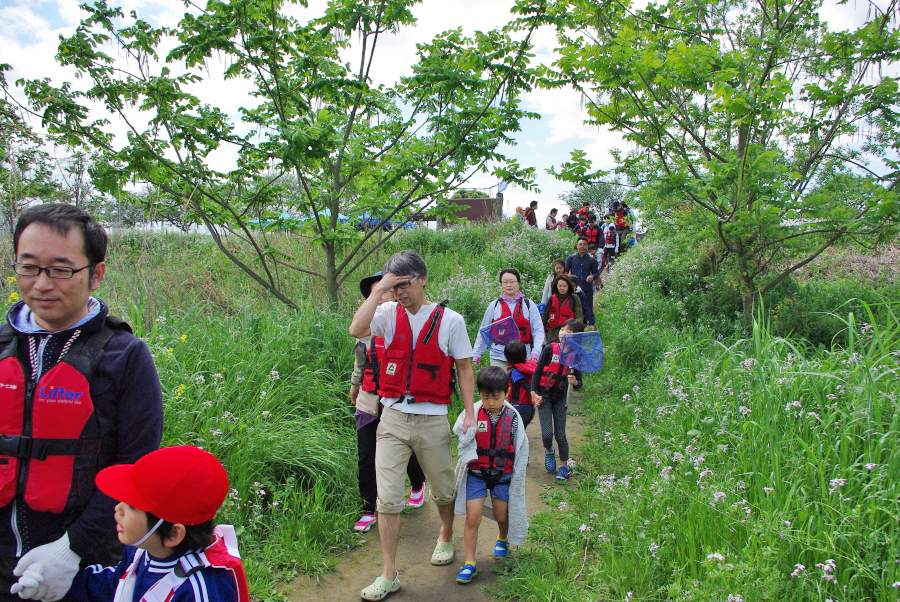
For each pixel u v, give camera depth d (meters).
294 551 4.00
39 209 1.97
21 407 1.94
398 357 3.74
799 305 8.35
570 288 7.70
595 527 4.13
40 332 2.02
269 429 4.85
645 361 8.01
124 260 6.48
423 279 3.79
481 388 3.94
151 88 6.52
